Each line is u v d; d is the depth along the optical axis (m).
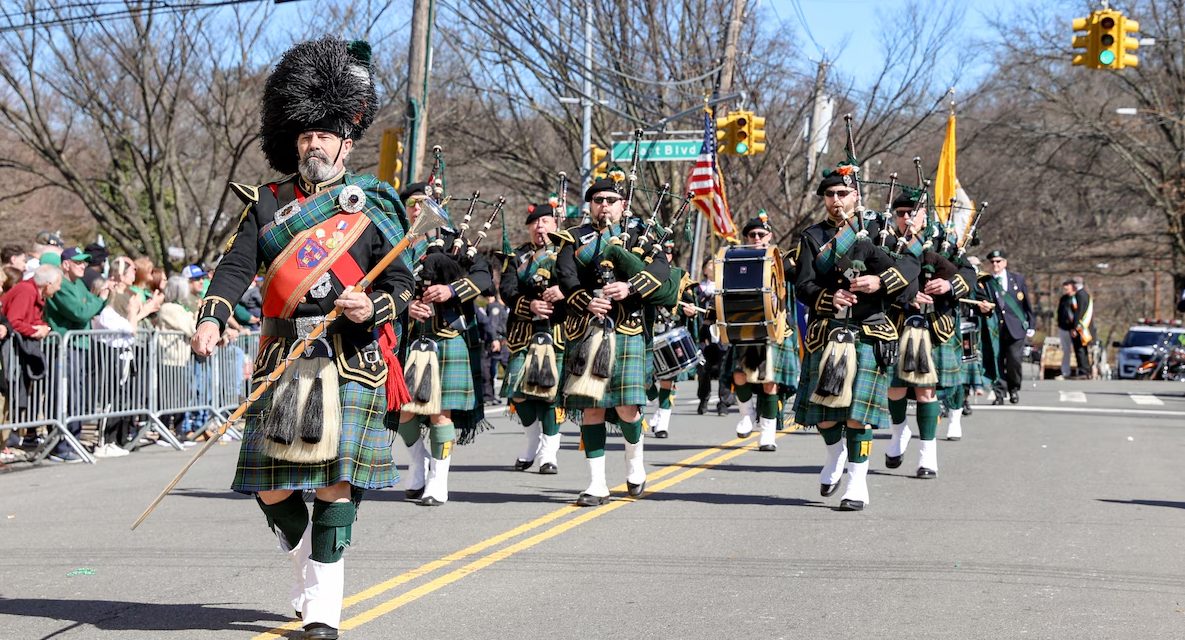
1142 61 36.03
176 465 10.64
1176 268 37.84
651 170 27.86
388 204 4.71
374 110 4.85
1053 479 9.12
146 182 25.62
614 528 7.08
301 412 4.45
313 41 4.80
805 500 8.12
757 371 10.99
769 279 10.24
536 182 29.61
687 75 28.00
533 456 9.83
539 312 8.49
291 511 4.73
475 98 29.83
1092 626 4.93
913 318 9.14
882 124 31.39
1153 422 14.09
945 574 5.86
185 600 5.39
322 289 4.52
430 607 5.26
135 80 25.22
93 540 6.83
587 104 24.42
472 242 8.22
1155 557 6.25
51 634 4.82
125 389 11.54
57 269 10.72
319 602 4.66
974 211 13.28
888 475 9.36
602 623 5.00
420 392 7.75
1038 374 30.47
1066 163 38.72
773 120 29.77
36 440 11.70
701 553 6.36
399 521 7.34
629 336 7.82
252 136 26.05
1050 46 35.62
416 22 16.67
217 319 4.44
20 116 25.70
